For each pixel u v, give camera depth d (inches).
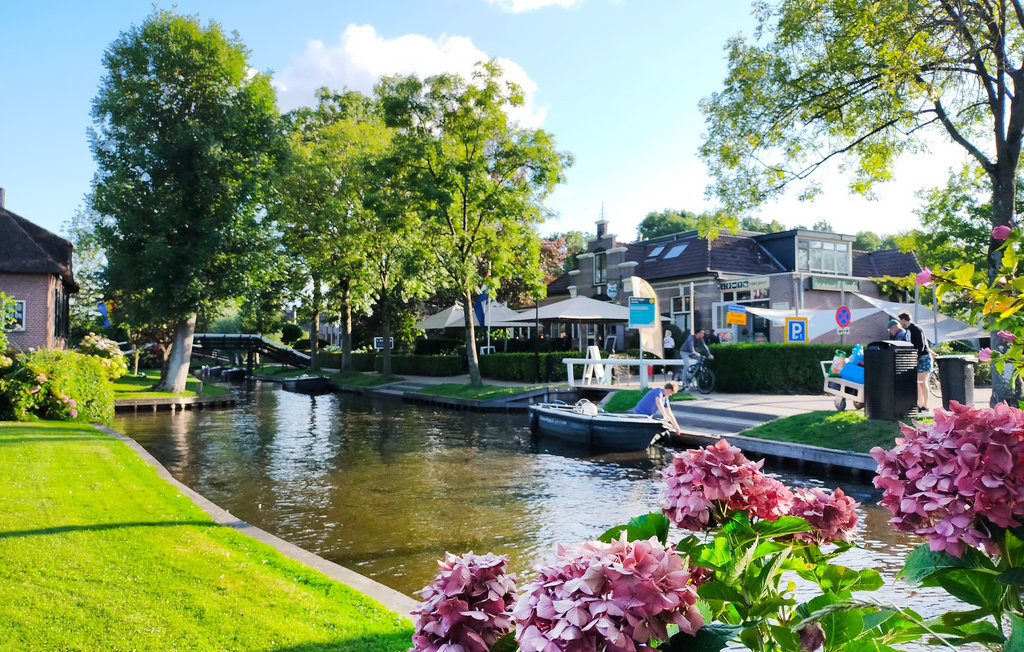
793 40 530.9
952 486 61.3
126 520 269.1
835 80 530.0
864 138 557.0
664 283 1385.3
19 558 214.1
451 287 1030.4
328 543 296.5
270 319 2233.0
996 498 59.5
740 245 1391.5
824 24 516.7
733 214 609.3
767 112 564.4
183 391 1050.1
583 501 370.9
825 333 1046.4
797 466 445.4
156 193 991.0
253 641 157.1
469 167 911.0
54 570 204.1
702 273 1294.3
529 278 1006.4
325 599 188.4
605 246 1540.4
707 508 74.2
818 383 762.2
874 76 512.4
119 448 474.6
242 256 1022.4
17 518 262.1
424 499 378.9
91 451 449.4
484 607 67.7
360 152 1251.2
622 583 52.0
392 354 1720.0
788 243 1338.6
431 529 316.8
